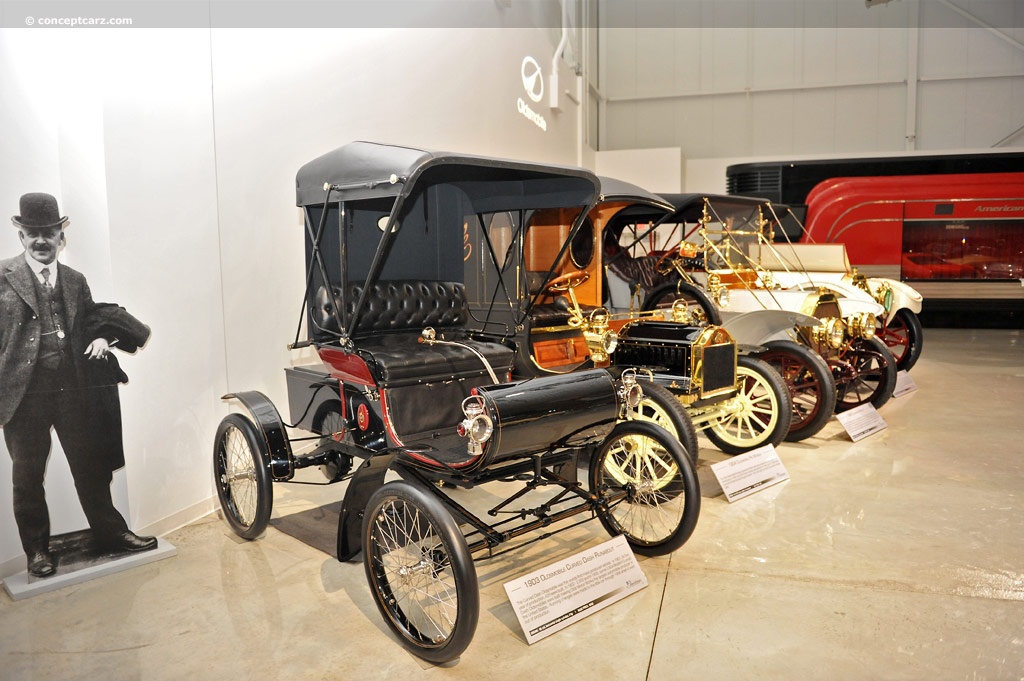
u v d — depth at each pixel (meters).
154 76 3.17
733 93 12.90
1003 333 10.57
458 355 3.32
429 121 5.51
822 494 3.76
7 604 2.66
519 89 7.42
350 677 2.20
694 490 2.81
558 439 2.64
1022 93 11.90
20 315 2.69
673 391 3.93
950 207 10.30
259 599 2.69
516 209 3.91
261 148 3.94
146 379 3.19
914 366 7.62
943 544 3.12
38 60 2.71
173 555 3.08
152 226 3.19
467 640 2.15
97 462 2.92
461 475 2.61
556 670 2.22
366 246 3.91
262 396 3.26
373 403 3.13
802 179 10.73
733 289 5.73
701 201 5.77
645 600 2.64
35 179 2.71
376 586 2.43
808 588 2.72
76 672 2.24
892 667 2.21
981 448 4.59
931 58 12.18
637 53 13.18
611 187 5.02
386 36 4.95
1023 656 2.27
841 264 6.94
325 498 3.80
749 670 2.21
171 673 2.23
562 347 4.32
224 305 3.75
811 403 5.68
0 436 2.68
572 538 3.17
